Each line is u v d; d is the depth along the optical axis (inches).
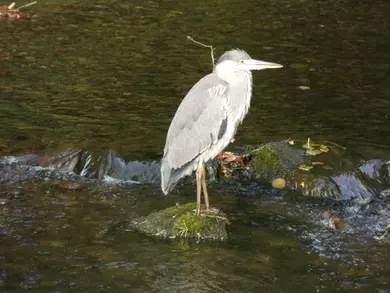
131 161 360.8
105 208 321.7
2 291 250.1
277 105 452.1
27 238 290.5
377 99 462.3
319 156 365.7
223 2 716.7
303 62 534.0
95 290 253.6
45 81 478.9
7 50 535.5
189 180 355.9
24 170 356.2
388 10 699.4
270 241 295.7
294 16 670.5
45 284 256.2
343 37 601.0
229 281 263.1
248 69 299.0
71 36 579.5
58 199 329.1
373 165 359.3
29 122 413.4
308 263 278.2
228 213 320.5
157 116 428.5
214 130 299.7
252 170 361.7
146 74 499.5
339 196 339.9
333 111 442.0
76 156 365.1
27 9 653.9
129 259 276.7
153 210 321.4
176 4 701.9
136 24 623.5
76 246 285.6
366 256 285.1
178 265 273.4
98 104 444.8
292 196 340.8
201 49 556.7
